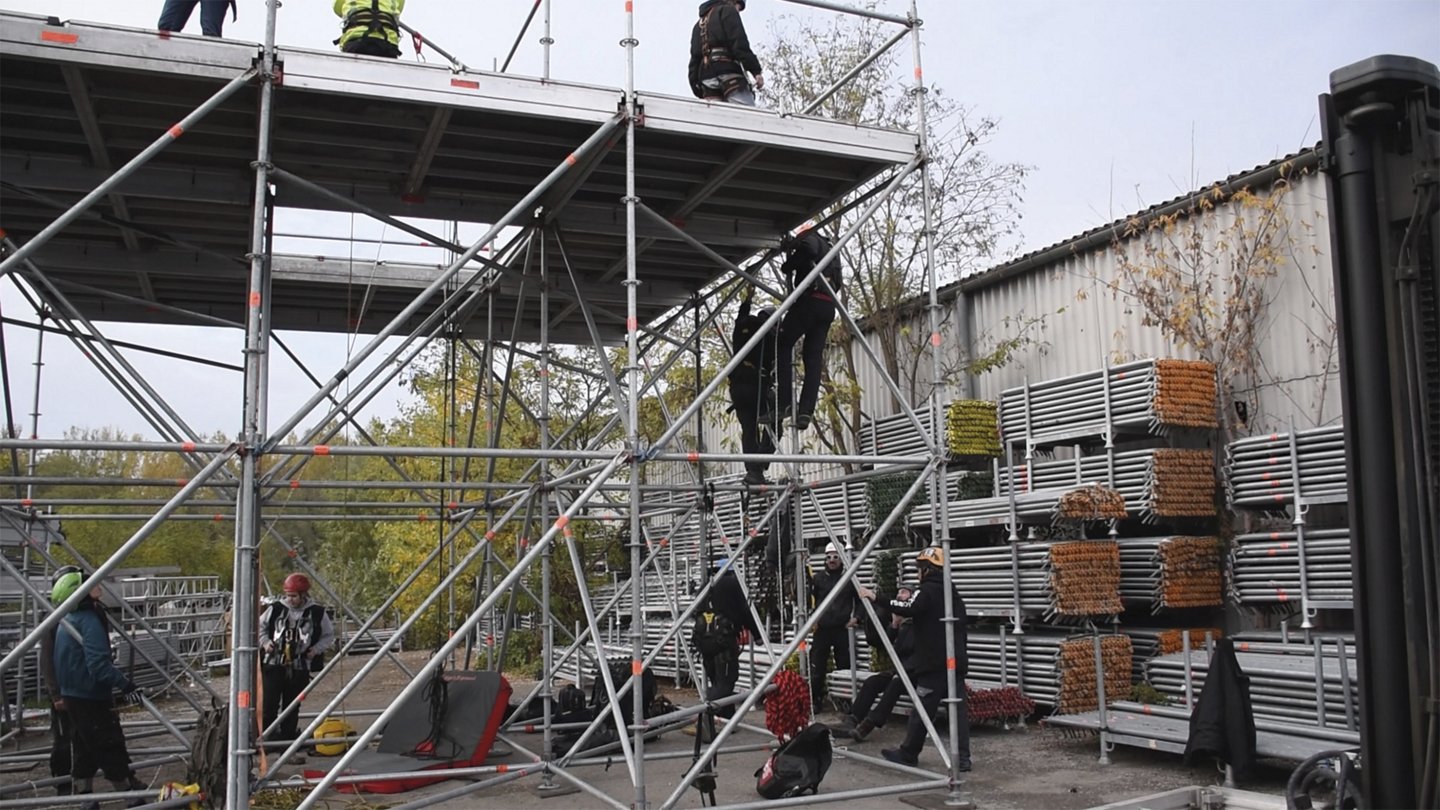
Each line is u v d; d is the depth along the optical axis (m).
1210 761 9.02
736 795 8.34
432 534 16.88
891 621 11.26
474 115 7.18
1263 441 10.91
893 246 16.53
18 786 8.17
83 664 7.86
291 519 11.43
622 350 17.75
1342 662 8.32
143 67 6.16
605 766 9.30
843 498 14.32
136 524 25.19
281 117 7.04
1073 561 11.26
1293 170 11.40
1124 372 11.73
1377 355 4.17
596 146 7.34
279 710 10.17
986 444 13.16
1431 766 3.90
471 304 10.49
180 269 9.30
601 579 18.73
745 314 9.84
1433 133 4.09
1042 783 8.54
